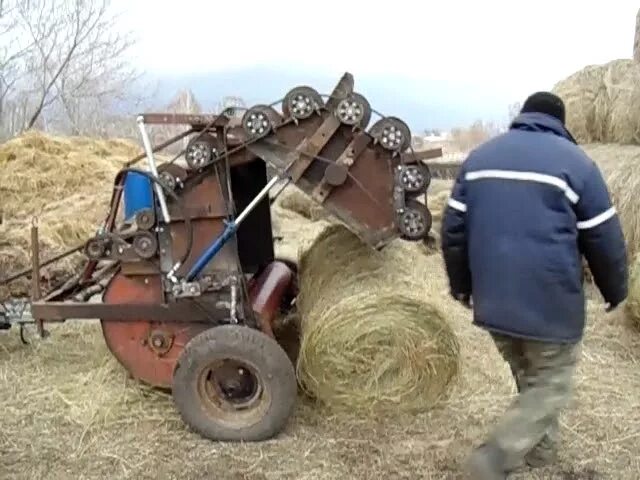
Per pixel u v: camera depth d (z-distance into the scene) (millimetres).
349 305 4539
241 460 4227
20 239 7301
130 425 4645
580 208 3459
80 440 4465
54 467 4180
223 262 4664
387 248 5309
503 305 3502
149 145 4582
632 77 9359
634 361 5688
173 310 4699
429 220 4473
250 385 4477
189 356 4398
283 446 4359
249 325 4734
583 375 5312
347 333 4504
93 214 8391
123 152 10906
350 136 4500
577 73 9977
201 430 4441
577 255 3521
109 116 20484
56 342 6047
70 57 19906
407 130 4441
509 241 3488
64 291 5047
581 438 4418
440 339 4551
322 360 4535
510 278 3484
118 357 4855
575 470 4078
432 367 4559
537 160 3486
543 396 3607
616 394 5043
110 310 4750
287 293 5566
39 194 9117
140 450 4344
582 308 3570
